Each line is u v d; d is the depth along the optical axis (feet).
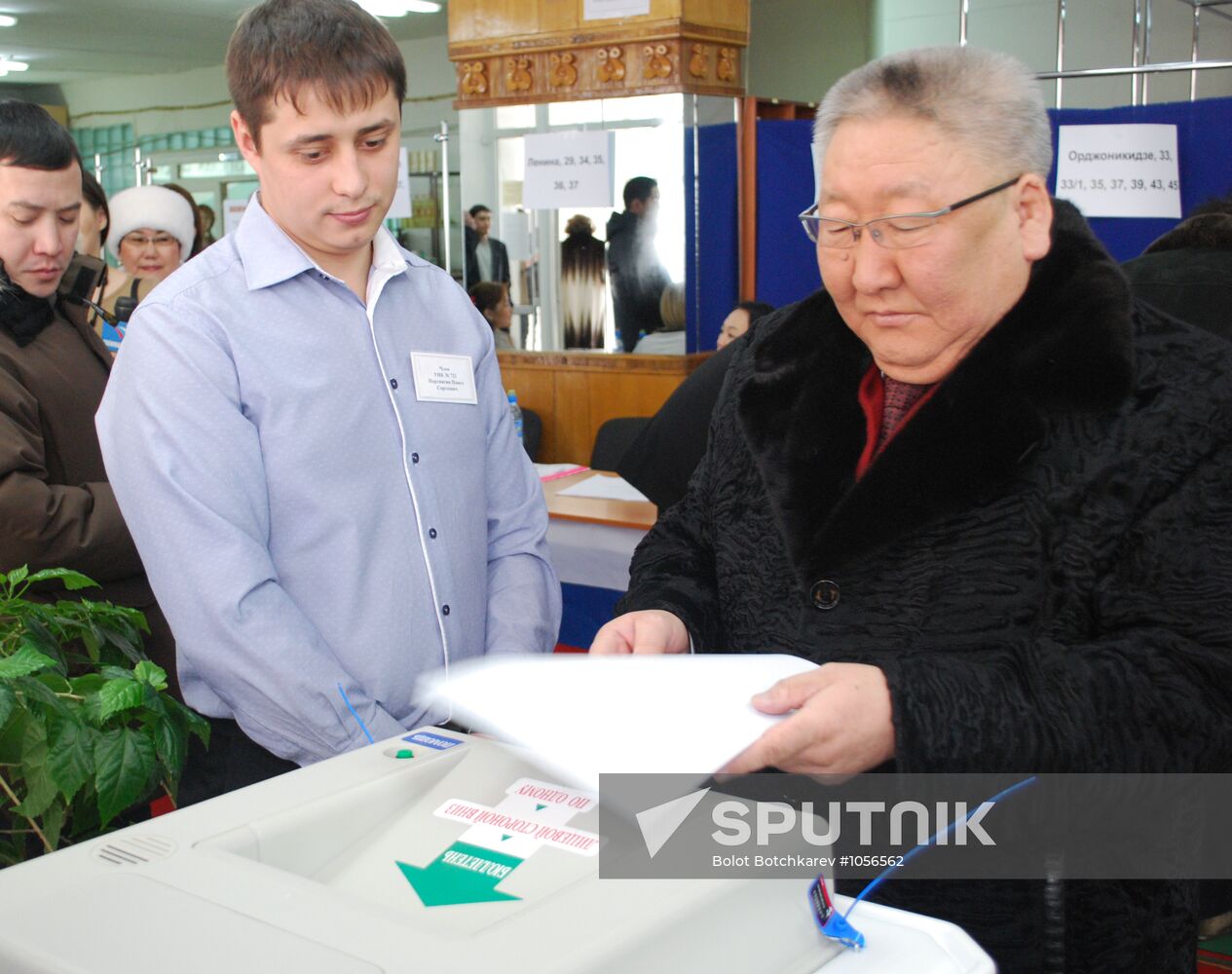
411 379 4.74
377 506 4.53
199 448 4.15
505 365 15.03
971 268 3.03
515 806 2.62
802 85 26.58
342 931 2.05
